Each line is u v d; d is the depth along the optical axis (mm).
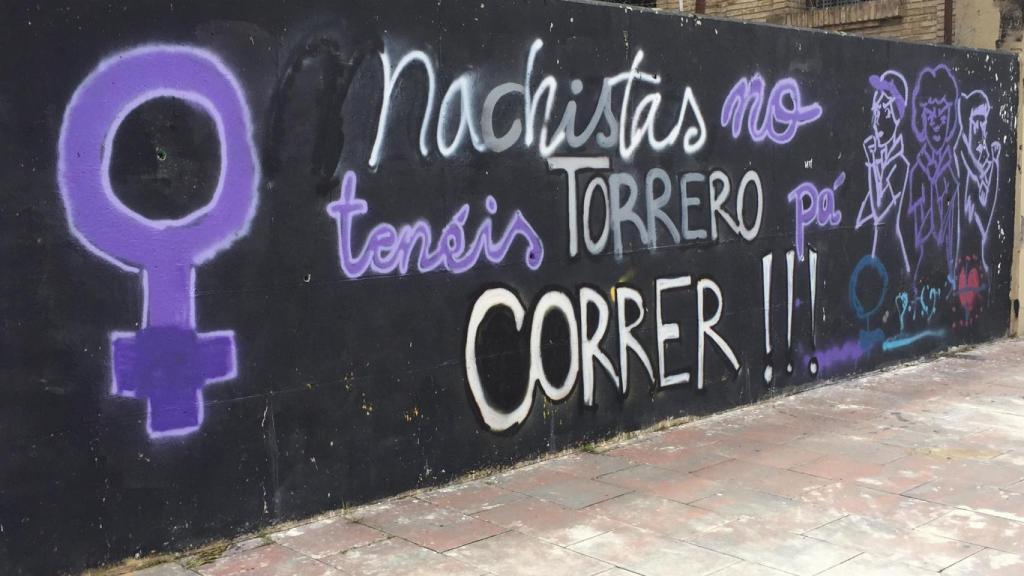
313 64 4082
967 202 8047
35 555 3455
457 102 4594
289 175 4043
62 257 3457
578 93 5117
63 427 3496
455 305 4668
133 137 3598
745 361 6223
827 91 6629
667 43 5551
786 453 5230
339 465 4301
